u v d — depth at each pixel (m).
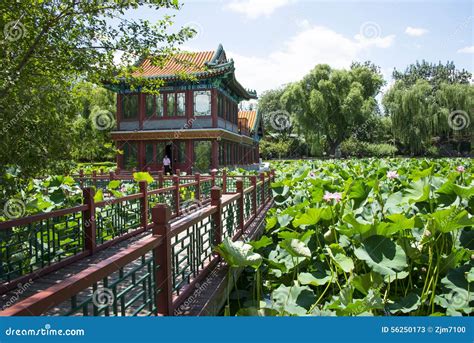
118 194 6.95
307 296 3.54
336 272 3.97
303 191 6.73
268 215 7.82
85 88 6.09
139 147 22.39
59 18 5.21
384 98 34.75
